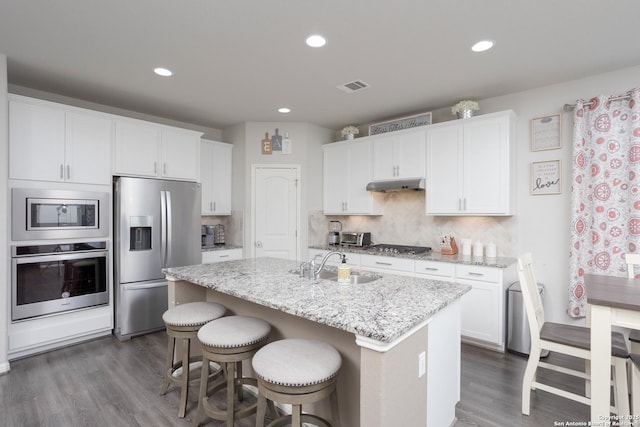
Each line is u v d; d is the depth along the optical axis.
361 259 4.06
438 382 1.79
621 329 2.91
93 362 2.84
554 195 3.24
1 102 2.61
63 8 2.03
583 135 3.03
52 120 3.03
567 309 3.14
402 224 4.37
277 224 4.67
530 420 2.06
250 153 4.62
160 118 4.41
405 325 1.34
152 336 3.49
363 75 3.03
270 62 2.77
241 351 1.81
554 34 2.33
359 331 1.30
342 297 1.76
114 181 3.50
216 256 4.35
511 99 3.49
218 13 2.09
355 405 1.78
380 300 1.70
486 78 3.09
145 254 3.55
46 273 2.98
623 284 1.92
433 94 3.52
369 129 4.39
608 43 2.45
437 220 4.06
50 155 3.01
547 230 3.28
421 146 3.83
